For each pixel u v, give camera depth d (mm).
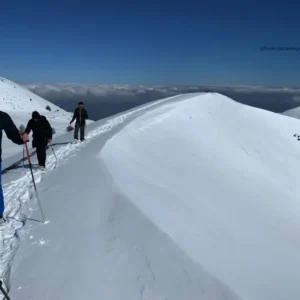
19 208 7270
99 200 7457
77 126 17500
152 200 9195
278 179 31141
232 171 25891
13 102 69750
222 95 57719
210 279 5000
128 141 20547
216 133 37000
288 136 46938
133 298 4277
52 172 10453
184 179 17922
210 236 8148
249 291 5719
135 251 5344
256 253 8773
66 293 4273
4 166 12258
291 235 14297
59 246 5410
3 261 5012
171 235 6379
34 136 10875
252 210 16609
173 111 37500
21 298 4148
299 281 7770
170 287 4594
